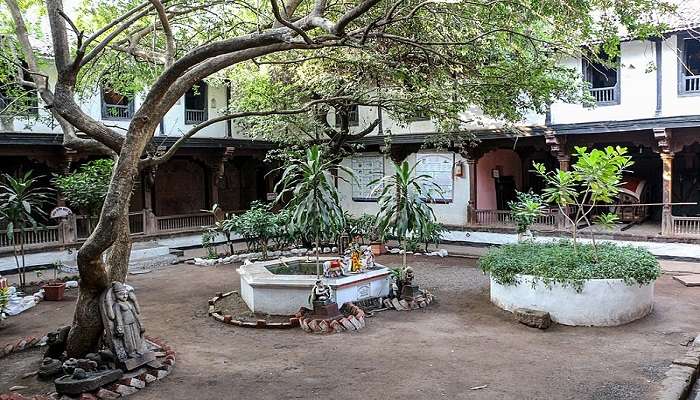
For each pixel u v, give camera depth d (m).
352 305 10.88
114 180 7.41
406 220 11.72
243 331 10.10
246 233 17.39
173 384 7.49
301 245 19.31
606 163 10.03
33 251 17.80
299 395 7.05
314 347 9.05
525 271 10.52
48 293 13.27
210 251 18.88
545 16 10.03
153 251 19.88
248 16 13.00
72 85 8.07
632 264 10.29
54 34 7.96
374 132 22.75
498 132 19.36
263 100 17.47
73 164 20.48
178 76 7.65
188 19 12.12
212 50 7.50
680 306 11.27
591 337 9.34
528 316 10.02
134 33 11.17
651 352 8.52
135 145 7.57
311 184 11.34
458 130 17.22
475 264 16.91
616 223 20.31
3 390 7.36
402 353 8.68
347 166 24.39
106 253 8.46
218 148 22.86
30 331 10.59
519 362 8.16
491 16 10.19
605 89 17.50
